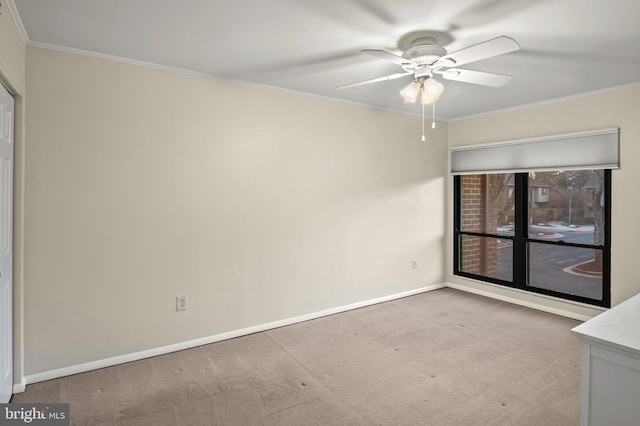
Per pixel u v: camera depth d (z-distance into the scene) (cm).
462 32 230
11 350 233
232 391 243
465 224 488
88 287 268
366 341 322
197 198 310
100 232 271
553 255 400
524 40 242
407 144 451
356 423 209
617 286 349
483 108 430
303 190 368
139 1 195
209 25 223
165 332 298
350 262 405
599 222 365
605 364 146
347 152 399
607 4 196
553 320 373
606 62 281
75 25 222
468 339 326
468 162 469
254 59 278
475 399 232
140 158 284
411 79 323
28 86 243
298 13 208
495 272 455
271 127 346
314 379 258
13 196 234
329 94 371
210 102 313
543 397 234
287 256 360
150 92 287
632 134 336
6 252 220
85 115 263
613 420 144
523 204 425
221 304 324
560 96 379
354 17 213
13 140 232
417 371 269
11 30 204
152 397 235
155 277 293
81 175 263
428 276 479
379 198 427
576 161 371
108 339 276
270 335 337
